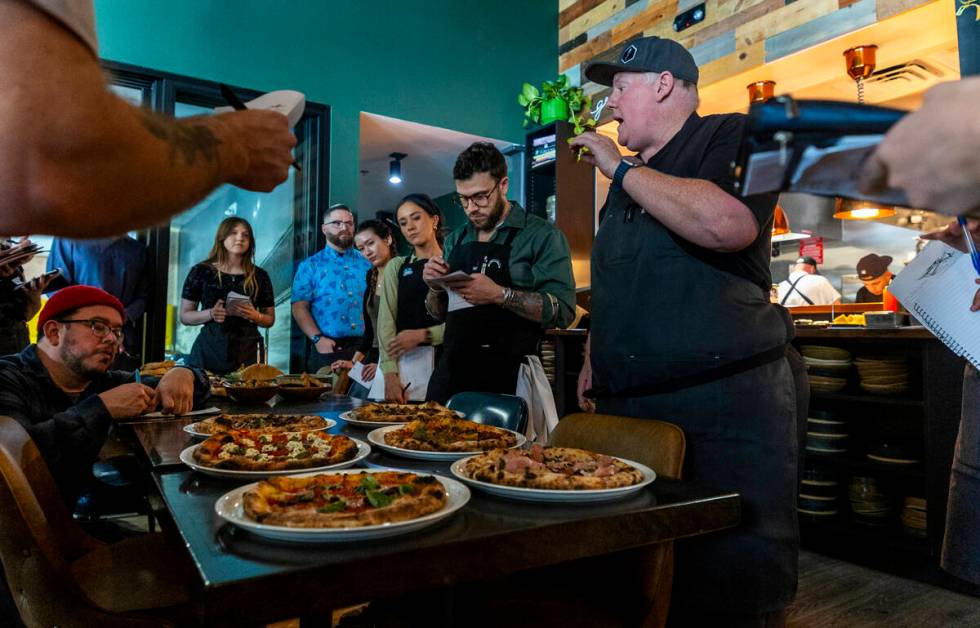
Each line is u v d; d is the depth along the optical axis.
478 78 5.01
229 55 4.00
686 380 1.31
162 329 3.76
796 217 5.01
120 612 1.06
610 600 1.12
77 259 3.38
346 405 2.02
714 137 1.34
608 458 1.04
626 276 1.42
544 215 5.15
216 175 0.60
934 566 2.50
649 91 1.45
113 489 2.32
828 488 2.91
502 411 1.66
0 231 0.51
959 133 0.33
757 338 1.29
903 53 3.58
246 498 0.76
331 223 3.83
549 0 5.39
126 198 0.52
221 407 1.95
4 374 1.69
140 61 3.73
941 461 2.49
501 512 0.79
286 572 0.59
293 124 1.04
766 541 1.24
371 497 0.77
